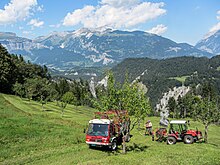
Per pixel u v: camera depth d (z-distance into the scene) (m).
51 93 103.12
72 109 105.94
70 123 44.78
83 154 26.08
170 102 144.62
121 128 27.50
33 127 34.41
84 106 130.62
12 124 33.81
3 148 25.36
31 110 73.12
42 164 21.86
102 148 29.59
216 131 64.94
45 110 81.62
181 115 128.88
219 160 26.17
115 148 29.41
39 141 29.36
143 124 57.62
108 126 28.67
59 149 27.36
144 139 38.66
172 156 26.83
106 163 22.31
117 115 26.81
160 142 36.75
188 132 36.47
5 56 109.31
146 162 23.66
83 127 42.47
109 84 26.52
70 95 107.75
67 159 23.69
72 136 33.50
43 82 108.75
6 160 22.52
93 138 28.52
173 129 36.72
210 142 43.19
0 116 38.09
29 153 25.19
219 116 40.09
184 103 127.25
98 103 27.12
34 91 95.50
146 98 26.91
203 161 25.12
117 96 26.34
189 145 34.78
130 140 37.00
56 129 36.03
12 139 28.17
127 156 26.19
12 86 107.38
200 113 41.09
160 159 25.17
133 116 26.72
